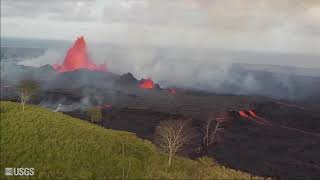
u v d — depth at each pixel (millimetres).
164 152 65125
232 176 53781
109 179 47562
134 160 53875
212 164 62469
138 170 50812
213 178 51156
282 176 108125
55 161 50969
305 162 129500
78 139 58500
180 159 60500
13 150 52562
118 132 70000
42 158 51438
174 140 73750
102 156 53781
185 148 118062
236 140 157500
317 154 144250
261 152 141000
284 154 141125
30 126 61250
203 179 49781
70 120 70875
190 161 60906
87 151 54625
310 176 110438
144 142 66562
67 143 56344
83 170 48750
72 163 50781
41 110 74750
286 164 124812
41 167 48875
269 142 161250
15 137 56469
